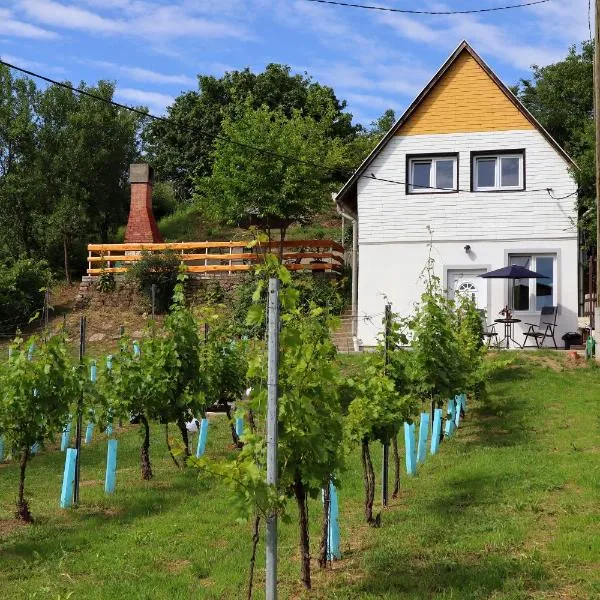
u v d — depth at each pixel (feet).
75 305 92.38
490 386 54.54
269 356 18.98
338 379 22.40
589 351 61.82
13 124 122.11
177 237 131.34
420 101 76.59
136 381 38.52
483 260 75.25
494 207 75.25
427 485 34.04
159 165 152.87
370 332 76.54
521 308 75.00
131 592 23.25
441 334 41.09
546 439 41.16
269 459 18.79
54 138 126.41
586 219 73.05
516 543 25.52
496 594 21.54
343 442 26.02
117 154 129.70
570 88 112.88
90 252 95.61
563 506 29.12
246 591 23.02
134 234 104.58
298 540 27.86
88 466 42.06
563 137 115.65
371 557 25.09
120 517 31.73
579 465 34.68
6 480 39.34
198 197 99.40
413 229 76.54
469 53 75.87
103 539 28.89
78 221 117.29
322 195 93.61
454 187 76.13
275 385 18.89
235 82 147.33
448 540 26.30
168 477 38.55
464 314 57.21
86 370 34.06
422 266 76.18
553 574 22.79
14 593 23.72
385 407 29.22
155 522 30.55
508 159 75.61
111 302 91.45
